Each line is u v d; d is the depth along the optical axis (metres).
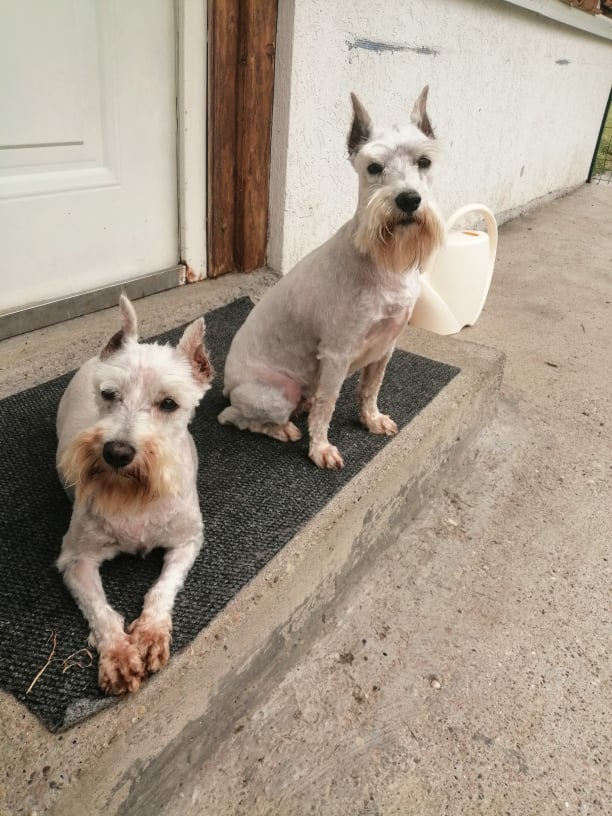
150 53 0.95
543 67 2.12
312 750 0.57
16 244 0.89
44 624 0.53
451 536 0.85
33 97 0.84
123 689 0.47
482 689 0.64
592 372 1.29
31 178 0.88
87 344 0.93
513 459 1.01
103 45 0.89
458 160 1.81
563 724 0.61
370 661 0.66
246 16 1.01
